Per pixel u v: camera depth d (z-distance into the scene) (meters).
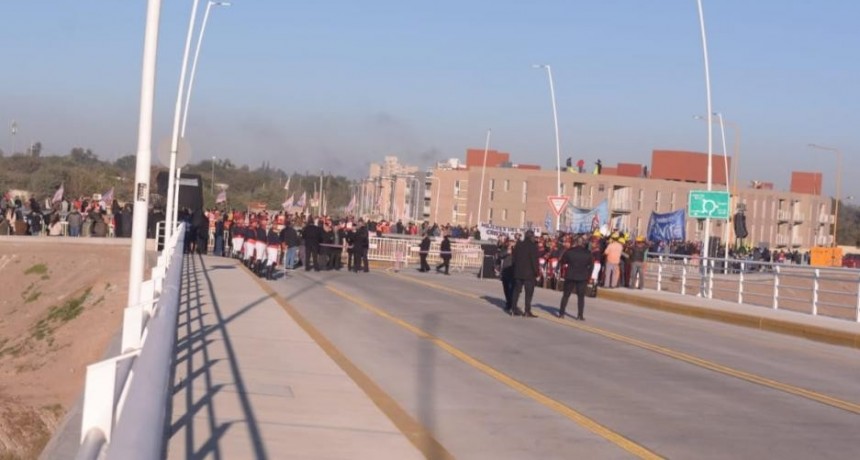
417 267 51.06
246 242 37.62
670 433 11.20
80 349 28.83
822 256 58.94
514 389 13.82
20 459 15.36
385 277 40.31
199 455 8.72
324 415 10.91
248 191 168.75
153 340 5.38
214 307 21.64
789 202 92.31
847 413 12.90
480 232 62.03
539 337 20.55
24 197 95.12
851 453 10.49
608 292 35.22
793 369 17.45
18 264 44.78
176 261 13.27
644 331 23.20
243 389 12.05
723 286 44.59
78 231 49.06
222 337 16.89
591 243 36.47
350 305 25.81
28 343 31.50
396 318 23.02
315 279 36.38
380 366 15.47
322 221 43.78
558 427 11.31
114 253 45.31
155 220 46.25
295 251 41.47
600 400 13.22
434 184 105.00
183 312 20.02
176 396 11.30
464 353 17.42
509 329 21.86
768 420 12.21
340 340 18.41
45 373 26.67
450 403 12.53
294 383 12.76
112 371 5.12
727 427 11.67
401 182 121.44
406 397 12.87
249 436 9.59
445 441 10.38
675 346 20.19
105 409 5.09
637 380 15.17
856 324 25.34
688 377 15.67
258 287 27.31
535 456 9.84
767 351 20.33
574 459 9.77
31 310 41.16
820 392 14.69
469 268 52.06
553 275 38.53
